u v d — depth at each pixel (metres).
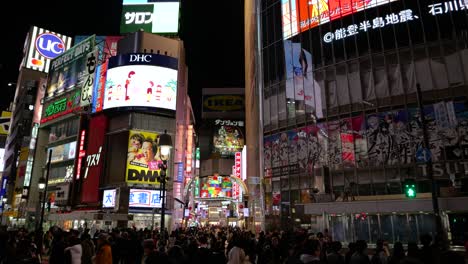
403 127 28.03
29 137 73.00
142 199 45.06
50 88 63.41
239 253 9.63
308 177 32.12
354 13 32.41
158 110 48.31
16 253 8.69
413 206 21.05
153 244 8.25
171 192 47.38
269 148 35.94
